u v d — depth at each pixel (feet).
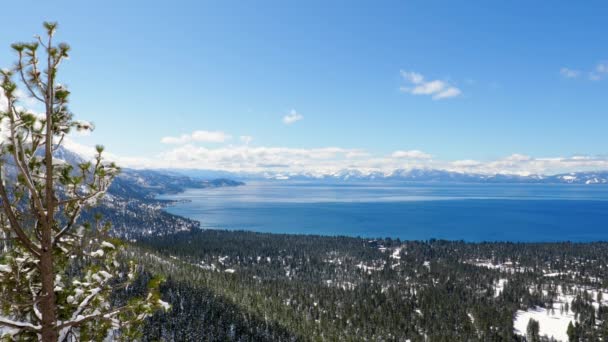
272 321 493.77
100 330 40.27
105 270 40.86
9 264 35.24
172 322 418.10
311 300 646.74
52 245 35.86
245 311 509.76
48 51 32.35
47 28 32.32
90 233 38.88
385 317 589.32
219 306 496.64
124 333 40.50
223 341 428.56
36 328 34.88
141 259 554.46
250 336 453.17
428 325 583.99
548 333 627.05
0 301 35.63
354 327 547.49
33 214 35.09
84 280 39.42
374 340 502.38
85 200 37.37
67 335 39.47
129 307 40.70
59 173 35.99
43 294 35.22
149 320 393.09
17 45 31.17
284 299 645.10
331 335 481.87
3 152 32.09
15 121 32.01
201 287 536.83
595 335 578.66
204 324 446.19
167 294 481.05
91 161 37.37
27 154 33.55
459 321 602.85
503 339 552.82
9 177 33.09
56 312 38.01
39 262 36.22
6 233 34.50
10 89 30.45
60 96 34.30
